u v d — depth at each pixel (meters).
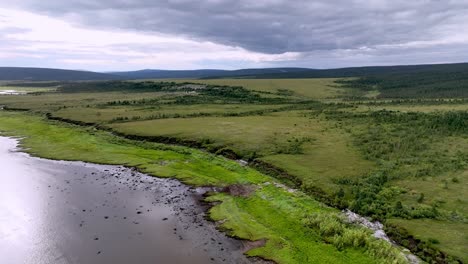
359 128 77.94
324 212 37.69
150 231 35.84
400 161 53.31
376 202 39.19
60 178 53.78
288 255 30.53
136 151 69.62
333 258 29.72
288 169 51.31
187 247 32.59
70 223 37.59
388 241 32.09
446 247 29.67
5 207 41.84
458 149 58.03
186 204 43.25
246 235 34.56
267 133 75.81
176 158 64.00
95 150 71.19
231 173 54.16
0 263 29.97
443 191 41.59
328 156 57.34
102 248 32.44
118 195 46.38
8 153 69.88
